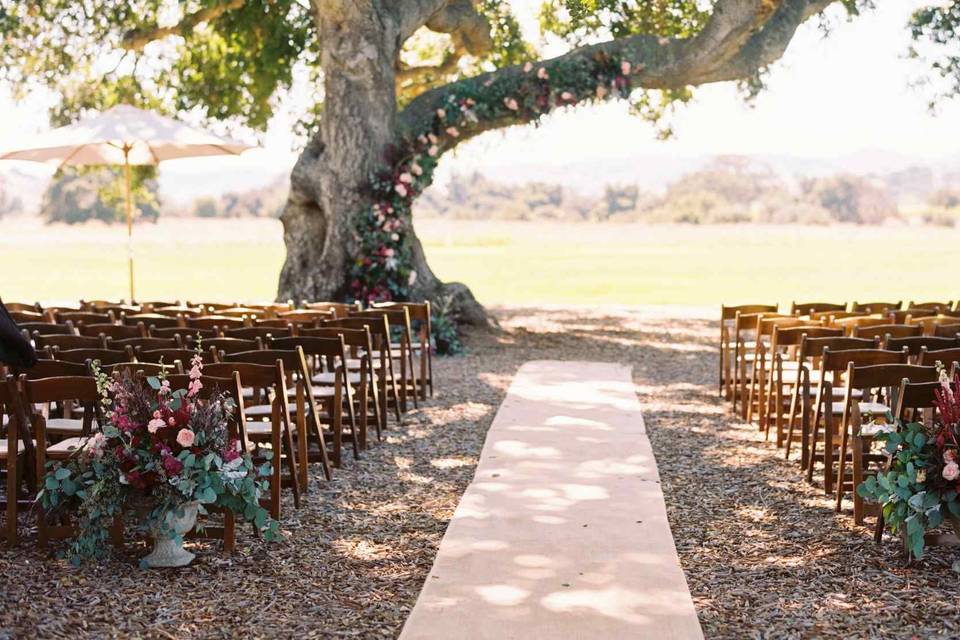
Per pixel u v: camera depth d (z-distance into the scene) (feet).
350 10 45.52
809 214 257.75
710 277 108.68
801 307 34.99
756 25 49.88
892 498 16.69
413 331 43.14
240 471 17.37
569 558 17.48
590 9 50.98
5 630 14.30
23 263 133.59
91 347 24.50
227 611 15.28
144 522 16.83
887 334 24.41
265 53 57.31
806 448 23.75
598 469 23.72
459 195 270.67
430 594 15.80
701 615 15.16
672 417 30.63
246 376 20.02
